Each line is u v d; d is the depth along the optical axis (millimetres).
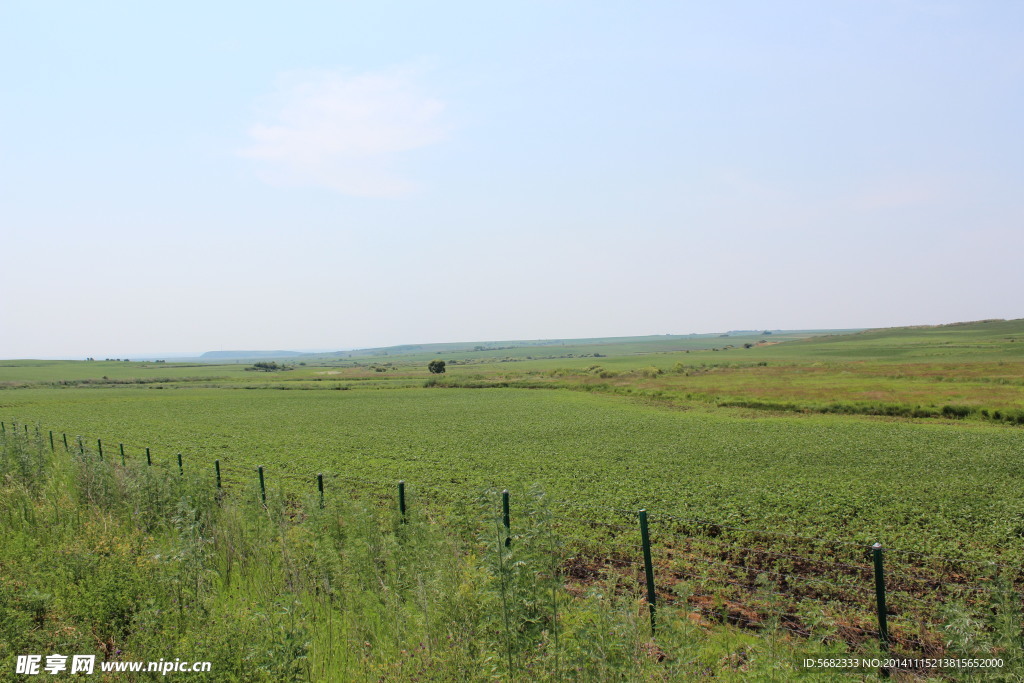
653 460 33281
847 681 8469
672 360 185625
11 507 15922
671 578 14156
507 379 118062
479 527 16750
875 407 57000
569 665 7430
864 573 14922
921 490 24656
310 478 28328
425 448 39562
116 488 17078
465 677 7539
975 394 62875
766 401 64125
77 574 10156
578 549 16562
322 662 8703
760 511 21484
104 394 104000
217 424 56938
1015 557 16031
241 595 11078
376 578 11250
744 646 10164
